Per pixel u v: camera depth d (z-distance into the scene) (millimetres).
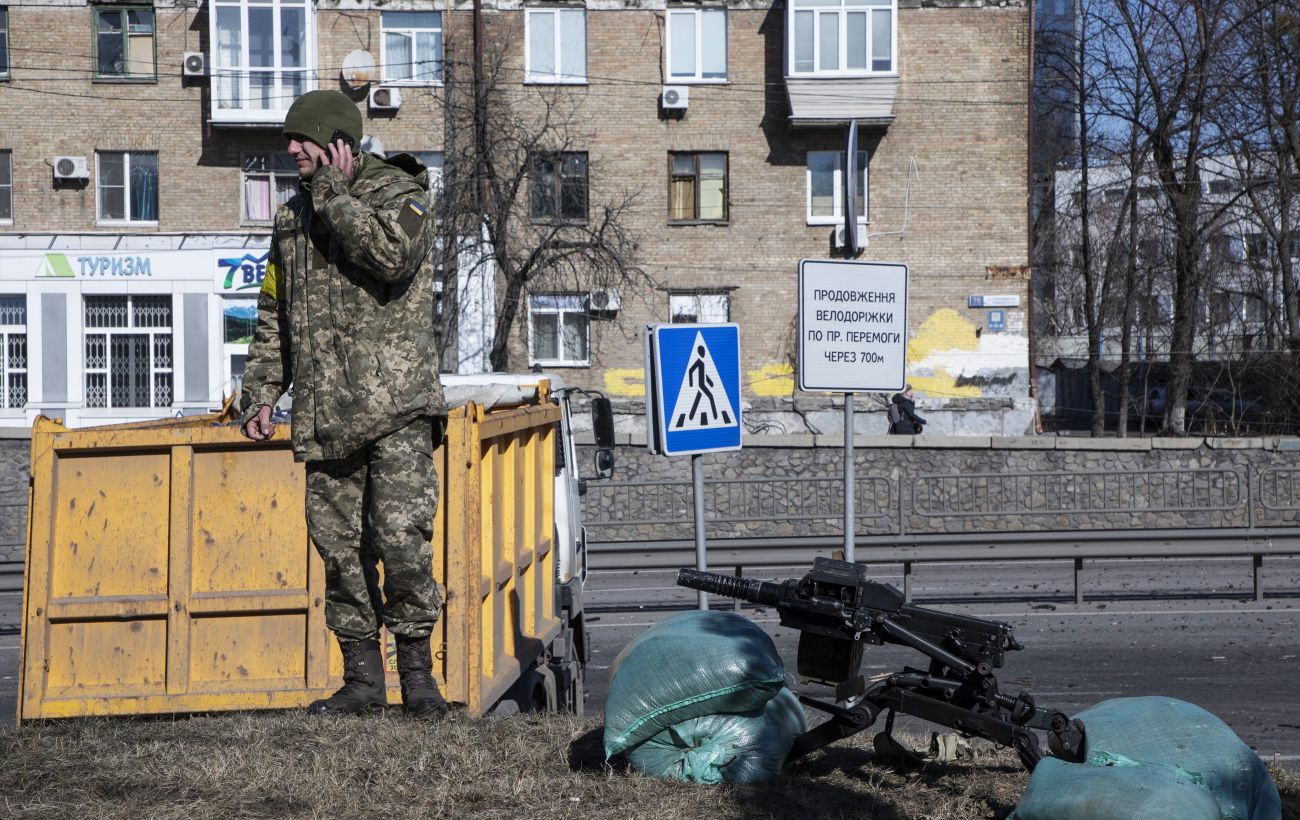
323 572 5375
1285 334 39031
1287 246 37062
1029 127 32969
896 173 33125
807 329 8883
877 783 4523
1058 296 51938
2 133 32156
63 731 4949
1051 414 55031
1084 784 3785
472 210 29922
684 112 32969
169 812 3963
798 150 33000
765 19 32906
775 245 33125
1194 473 15820
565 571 8984
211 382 32094
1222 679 9531
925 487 16094
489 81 31625
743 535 15492
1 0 31984
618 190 33000
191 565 5355
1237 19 35469
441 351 30172
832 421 32562
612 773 4445
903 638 4328
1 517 15031
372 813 4043
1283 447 21859
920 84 32969
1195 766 4117
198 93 32375
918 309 33125
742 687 4406
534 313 32938
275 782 4254
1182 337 38625
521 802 4156
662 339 8508
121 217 32500
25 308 32250
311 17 32031
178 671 5309
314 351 4750
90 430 5375
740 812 4102
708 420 8648
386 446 4785
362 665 5078
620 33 32844
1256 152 36906
